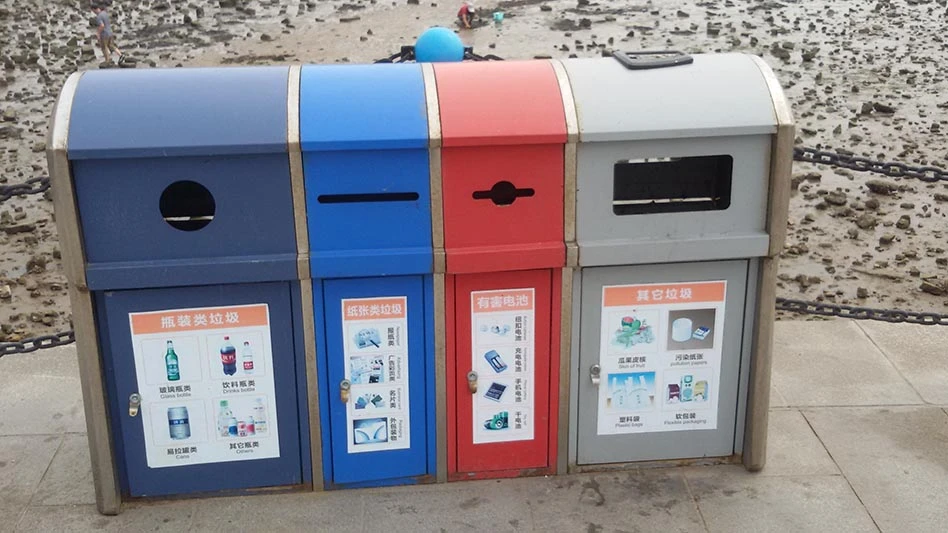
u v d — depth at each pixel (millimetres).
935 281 6184
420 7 13930
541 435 3707
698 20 13328
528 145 3322
